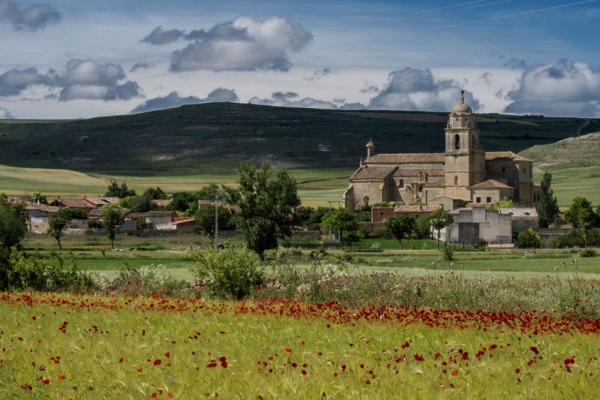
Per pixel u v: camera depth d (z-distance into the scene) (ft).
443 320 115.24
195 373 76.79
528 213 604.08
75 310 123.65
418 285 160.35
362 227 599.57
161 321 110.93
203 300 139.95
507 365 80.43
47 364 80.64
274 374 75.97
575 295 141.69
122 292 162.50
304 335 100.58
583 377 75.36
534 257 372.58
